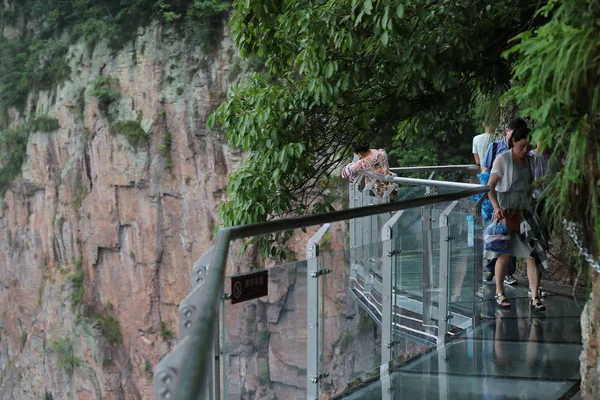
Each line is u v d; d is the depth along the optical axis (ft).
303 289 14.61
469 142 83.87
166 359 6.85
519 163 22.36
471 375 17.15
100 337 142.92
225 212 23.52
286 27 21.08
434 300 19.89
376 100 22.31
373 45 20.24
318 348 15.17
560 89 10.59
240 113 23.02
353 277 16.51
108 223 140.87
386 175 28.07
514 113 31.32
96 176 142.41
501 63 20.66
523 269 30.42
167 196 133.39
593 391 12.67
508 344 19.61
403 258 18.56
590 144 10.98
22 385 160.35
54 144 151.02
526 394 15.80
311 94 21.35
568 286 26.40
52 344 152.76
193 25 128.98
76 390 146.72
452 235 20.71
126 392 141.38
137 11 134.21
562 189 11.42
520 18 19.58
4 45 164.66
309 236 99.55
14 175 162.30
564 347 19.20
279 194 23.31
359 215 15.11
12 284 164.45
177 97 131.03
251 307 13.26
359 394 15.85
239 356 12.92
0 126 167.22
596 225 11.48
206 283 8.69
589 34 10.07
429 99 22.08
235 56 125.80
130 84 136.46
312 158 24.03
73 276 148.25
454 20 19.13
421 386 16.42
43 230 155.84
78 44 146.20
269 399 13.64
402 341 18.60
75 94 145.18
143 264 137.39
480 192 21.71
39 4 156.35
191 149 130.93
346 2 18.98
